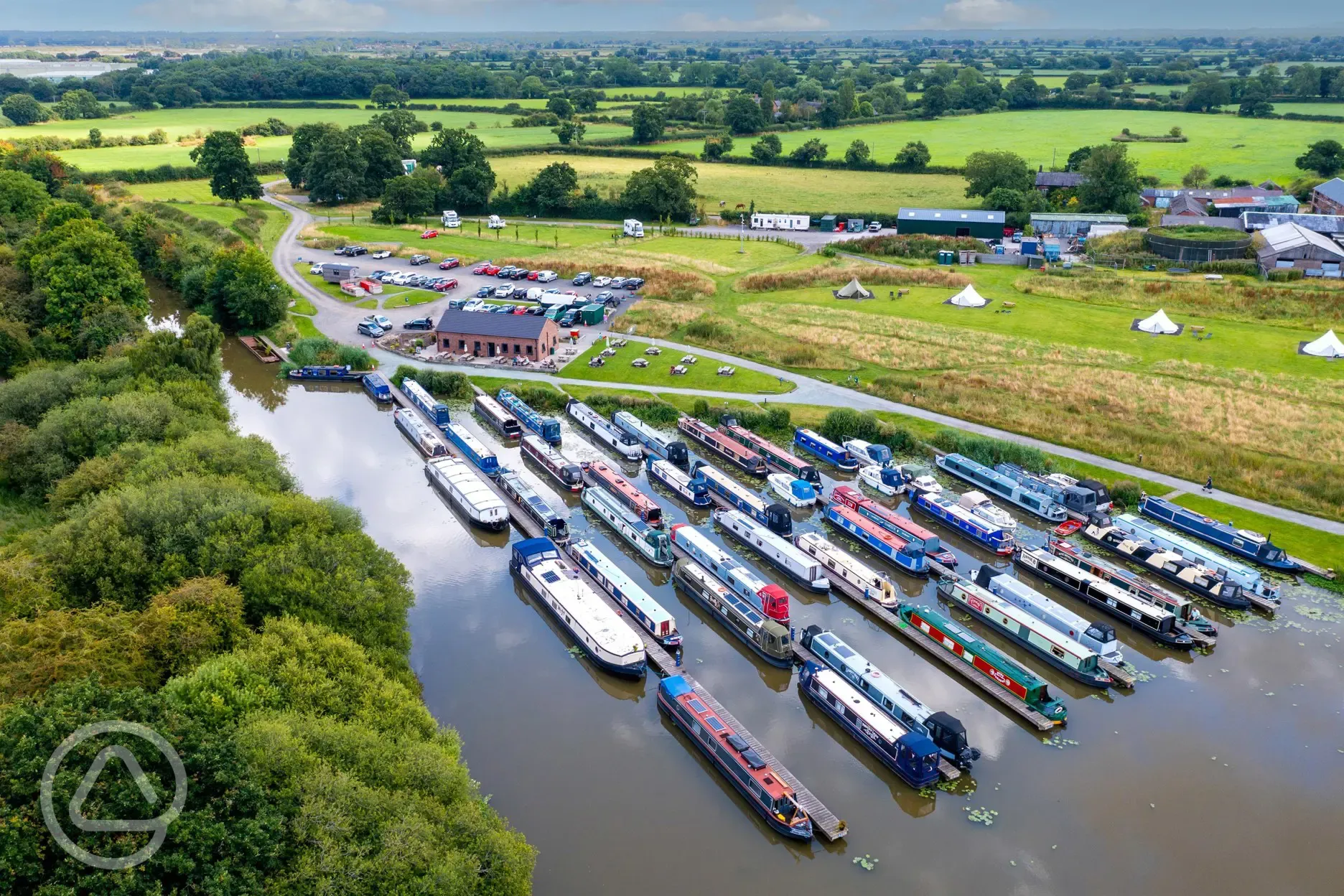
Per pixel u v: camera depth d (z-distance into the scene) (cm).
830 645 7831
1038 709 7319
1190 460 11206
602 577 8925
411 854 4797
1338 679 7800
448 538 9994
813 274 19412
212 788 4788
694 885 5791
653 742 7100
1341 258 18188
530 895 5419
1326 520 10025
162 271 19538
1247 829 6294
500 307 17275
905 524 9756
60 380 10950
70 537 7069
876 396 13450
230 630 6262
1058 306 17688
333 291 18638
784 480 10862
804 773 6869
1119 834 6247
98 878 4103
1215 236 19862
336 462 11700
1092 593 8869
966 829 6300
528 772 6725
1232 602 8700
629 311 17238
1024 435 12106
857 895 5766
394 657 7056
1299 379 13588
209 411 10719
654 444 11756
